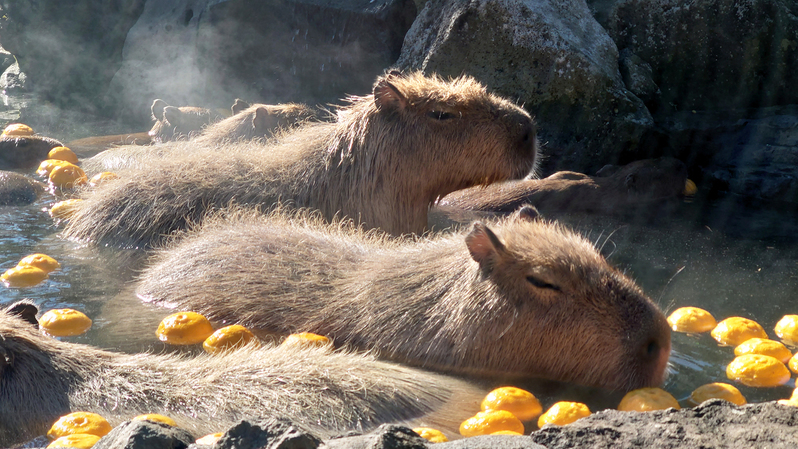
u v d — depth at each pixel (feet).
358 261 15.90
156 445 8.71
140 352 14.29
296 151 21.17
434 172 19.95
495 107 19.71
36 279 17.72
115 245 20.25
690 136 29.37
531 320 13.38
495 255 13.67
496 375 13.71
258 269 16.24
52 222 22.53
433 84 20.26
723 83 30.19
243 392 12.23
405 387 12.57
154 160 23.13
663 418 9.29
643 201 26.20
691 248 21.22
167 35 41.42
